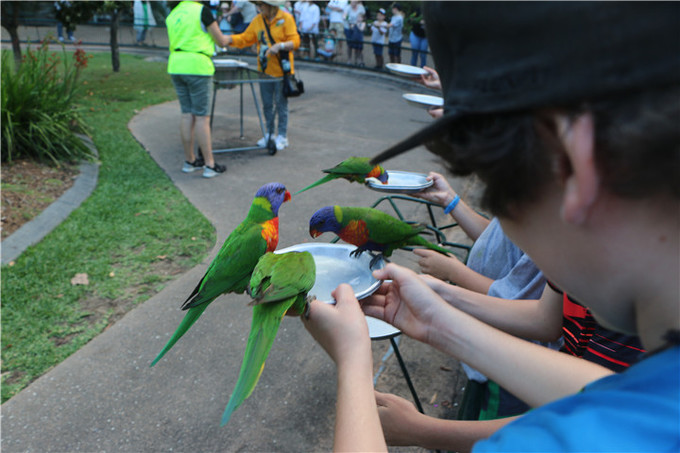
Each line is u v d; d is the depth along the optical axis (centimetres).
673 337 38
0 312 312
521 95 35
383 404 114
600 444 35
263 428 243
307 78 1226
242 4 1298
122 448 231
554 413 40
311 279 105
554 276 46
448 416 245
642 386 37
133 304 330
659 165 33
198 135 549
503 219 47
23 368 274
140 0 1585
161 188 522
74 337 298
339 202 496
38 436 235
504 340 86
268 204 209
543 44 34
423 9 45
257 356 93
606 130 33
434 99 259
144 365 279
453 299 125
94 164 568
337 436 66
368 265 148
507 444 40
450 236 430
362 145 701
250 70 636
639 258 39
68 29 1008
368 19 1543
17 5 923
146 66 1298
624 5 31
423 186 205
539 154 38
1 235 391
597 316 48
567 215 38
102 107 838
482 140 40
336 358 77
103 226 430
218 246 407
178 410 252
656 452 33
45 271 356
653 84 31
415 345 298
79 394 259
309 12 1351
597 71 32
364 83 1188
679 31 30
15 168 515
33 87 568
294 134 753
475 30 37
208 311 326
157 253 392
